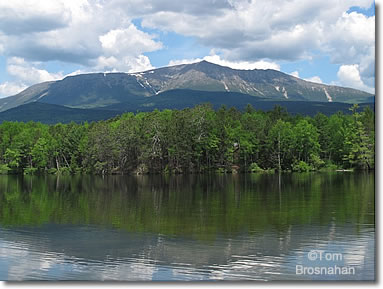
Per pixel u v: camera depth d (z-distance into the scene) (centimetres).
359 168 12494
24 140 14625
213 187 7356
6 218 4078
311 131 12875
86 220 3925
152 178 10538
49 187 7912
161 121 12950
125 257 2628
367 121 12381
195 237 3119
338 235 3114
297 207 4519
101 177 11425
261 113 18300
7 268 2434
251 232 3256
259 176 10650
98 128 13475
